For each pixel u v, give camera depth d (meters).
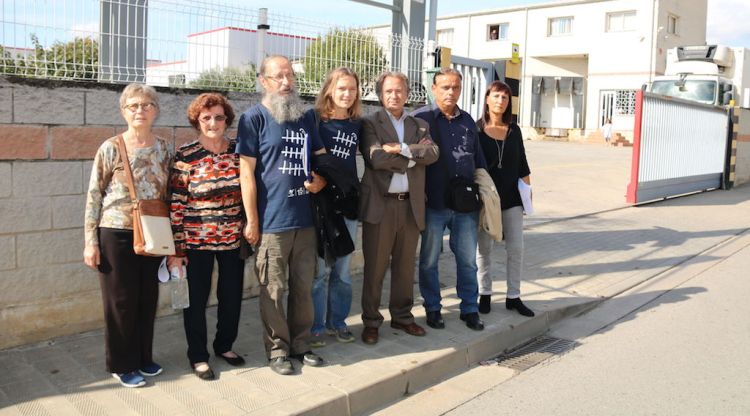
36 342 4.46
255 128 3.93
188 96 5.08
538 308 5.68
